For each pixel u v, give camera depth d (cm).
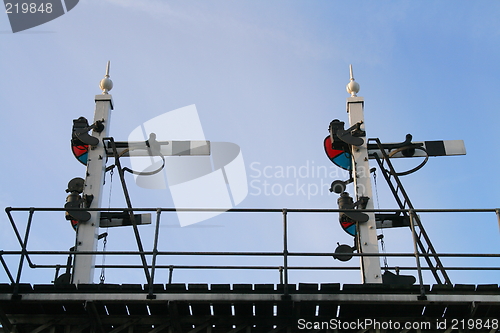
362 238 1285
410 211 1147
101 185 1366
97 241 1334
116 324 1121
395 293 1079
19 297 1073
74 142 1420
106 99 1456
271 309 1108
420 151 1445
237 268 1229
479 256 1125
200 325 1120
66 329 1118
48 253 1114
